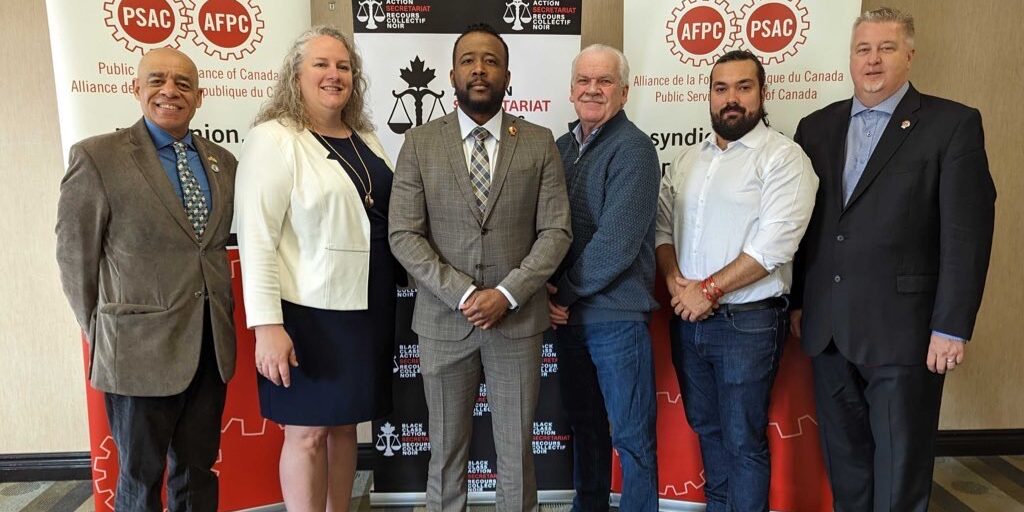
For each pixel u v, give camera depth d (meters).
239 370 2.27
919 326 1.75
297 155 1.62
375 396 1.74
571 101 2.09
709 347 1.92
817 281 1.88
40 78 2.34
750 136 1.85
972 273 1.66
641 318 1.86
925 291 1.75
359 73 1.78
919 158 1.72
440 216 1.64
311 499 1.75
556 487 2.45
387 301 1.77
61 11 2.00
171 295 1.57
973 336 2.66
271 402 1.71
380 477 2.41
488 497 2.44
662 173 2.28
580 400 2.06
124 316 1.53
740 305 1.87
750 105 1.82
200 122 2.15
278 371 1.60
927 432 1.79
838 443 1.95
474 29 1.65
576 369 2.03
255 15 2.14
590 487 2.12
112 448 2.19
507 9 2.19
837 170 1.86
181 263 1.59
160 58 1.58
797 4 2.16
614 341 1.85
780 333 1.90
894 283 1.75
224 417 2.27
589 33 2.45
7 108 2.34
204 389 1.70
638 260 1.87
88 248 1.52
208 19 2.11
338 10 2.43
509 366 1.66
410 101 2.23
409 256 1.62
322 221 1.62
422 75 2.21
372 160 1.77
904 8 2.45
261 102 2.18
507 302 1.59
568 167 1.94
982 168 1.68
